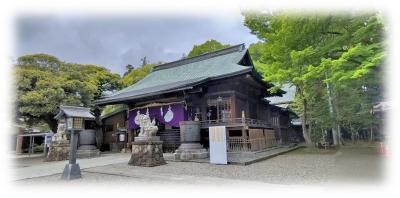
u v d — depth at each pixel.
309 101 16.61
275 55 12.39
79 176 7.54
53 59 19.66
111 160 12.46
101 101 17.28
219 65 17.88
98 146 20.50
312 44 9.86
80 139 15.13
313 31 9.07
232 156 11.52
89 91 19.09
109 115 20.83
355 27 8.32
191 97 15.04
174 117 14.74
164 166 9.62
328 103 15.86
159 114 15.42
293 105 21.41
